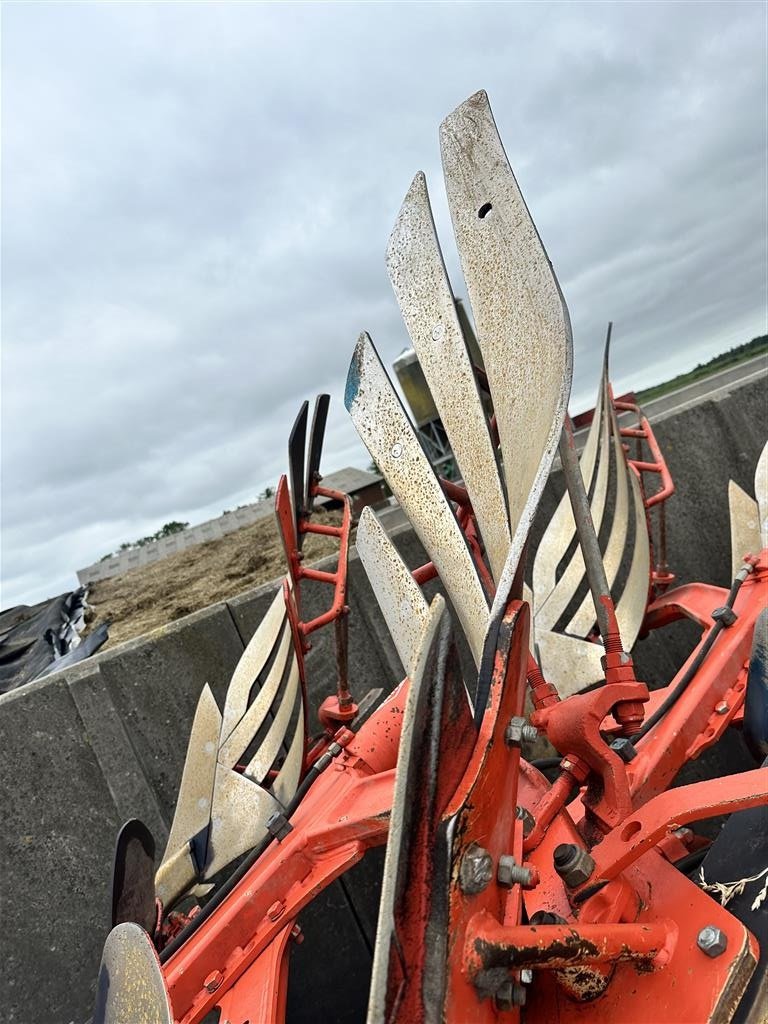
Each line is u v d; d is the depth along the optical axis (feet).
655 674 16.06
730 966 4.85
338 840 8.63
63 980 12.21
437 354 7.97
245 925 8.41
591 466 13.39
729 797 5.42
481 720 4.54
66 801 12.90
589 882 5.73
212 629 14.24
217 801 10.44
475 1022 4.06
